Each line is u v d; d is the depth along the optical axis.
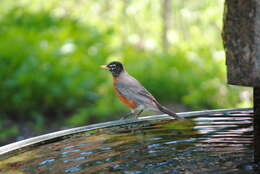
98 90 14.46
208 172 3.88
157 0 22.86
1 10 18.69
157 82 14.98
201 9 19.94
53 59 14.59
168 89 15.01
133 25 22.98
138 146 4.70
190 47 18.56
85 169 4.01
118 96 7.40
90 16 20.95
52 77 14.21
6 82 13.94
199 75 15.33
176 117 5.67
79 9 21.59
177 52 17.00
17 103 13.99
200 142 4.78
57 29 17.27
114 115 13.64
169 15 21.28
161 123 5.64
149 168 4.03
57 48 15.07
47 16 18.64
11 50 14.62
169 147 4.64
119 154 4.45
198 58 16.14
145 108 6.93
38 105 14.23
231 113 5.87
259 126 3.98
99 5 22.25
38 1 20.00
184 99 14.41
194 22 21.89
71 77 14.21
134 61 15.89
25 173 3.86
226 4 3.76
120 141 4.92
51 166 4.07
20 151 4.55
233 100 13.84
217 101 14.00
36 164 4.13
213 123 5.46
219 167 3.97
